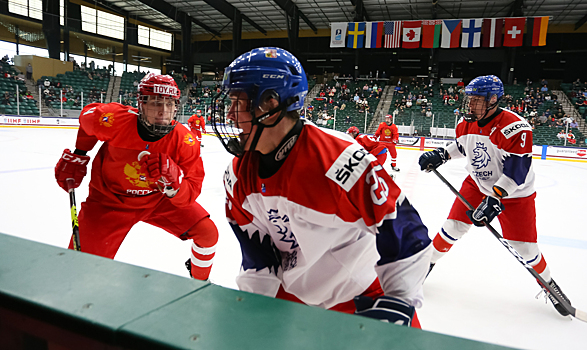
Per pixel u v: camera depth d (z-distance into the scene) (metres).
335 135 1.05
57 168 1.99
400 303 0.93
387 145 8.58
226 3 23.92
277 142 1.02
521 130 2.38
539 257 2.52
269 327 0.65
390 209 0.96
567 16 22.78
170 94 1.73
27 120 17.86
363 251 1.15
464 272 3.08
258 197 1.12
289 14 23.19
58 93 21.67
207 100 25.50
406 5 22.05
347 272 1.17
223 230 3.89
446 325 2.25
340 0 22.30
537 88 23.92
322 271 1.18
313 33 28.83
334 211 1.02
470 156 2.74
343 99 24.98
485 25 19.83
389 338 0.63
